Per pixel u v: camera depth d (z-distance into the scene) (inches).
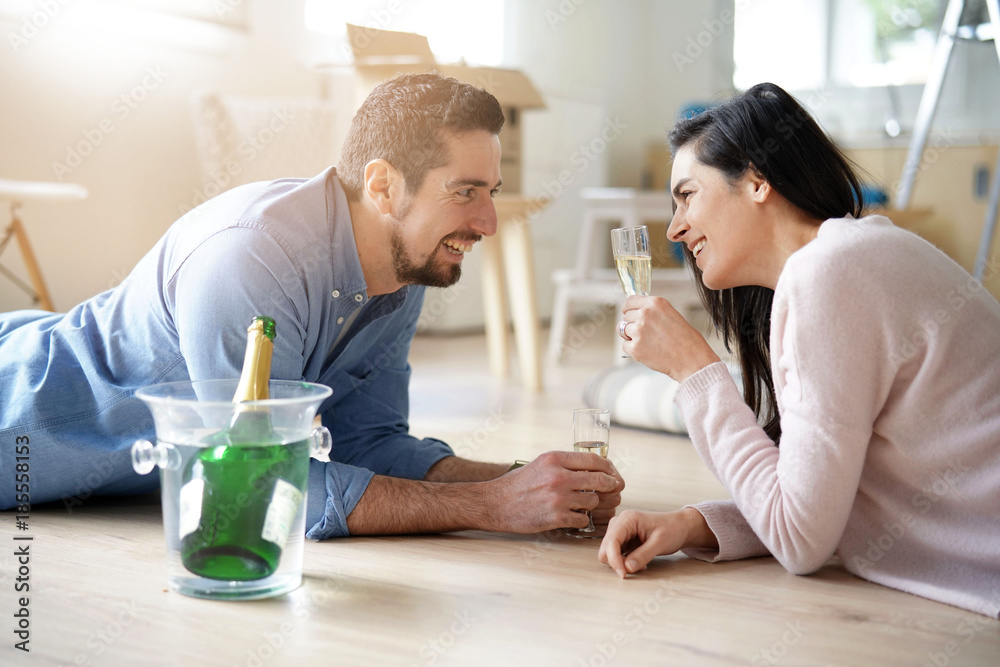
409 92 54.7
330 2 166.1
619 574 50.9
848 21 227.9
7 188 95.5
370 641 41.4
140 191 136.5
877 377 45.2
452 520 56.1
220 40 145.2
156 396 43.1
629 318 53.6
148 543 55.4
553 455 55.6
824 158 50.4
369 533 56.7
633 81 246.7
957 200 192.9
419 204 54.9
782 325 47.1
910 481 47.9
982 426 45.0
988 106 211.6
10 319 67.0
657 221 198.2
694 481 76.6
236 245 52.8
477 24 197.2
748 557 54.6
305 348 56.7
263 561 44.8
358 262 56.6
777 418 58.0
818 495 45.6
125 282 62.0
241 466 43.4
